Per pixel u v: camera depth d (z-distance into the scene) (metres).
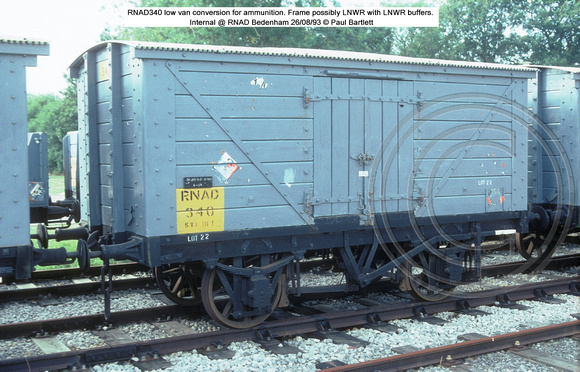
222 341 6.01
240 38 22.75
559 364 5.59
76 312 7.47
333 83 6.80
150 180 5.81
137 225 6.09
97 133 7.17
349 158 6.94
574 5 29.67
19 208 5.44
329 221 6.81
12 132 5.38
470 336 6.32
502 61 30.62
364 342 6.16
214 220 6.13
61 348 5.92
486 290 8.20
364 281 7.15
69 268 9.73
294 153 6.56
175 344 5.77
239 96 6.21
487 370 5.46
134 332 6.53
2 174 5.34
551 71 10.32
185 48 5.85
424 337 6.32
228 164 6.20
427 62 7.30
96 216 7.16
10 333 6.21
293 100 6.54
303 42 23.17
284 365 5.46
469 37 30.73
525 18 30.36
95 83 7.17
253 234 6.34
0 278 5.67
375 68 7.00
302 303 7.79
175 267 7.53
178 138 5.93
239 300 6.46
